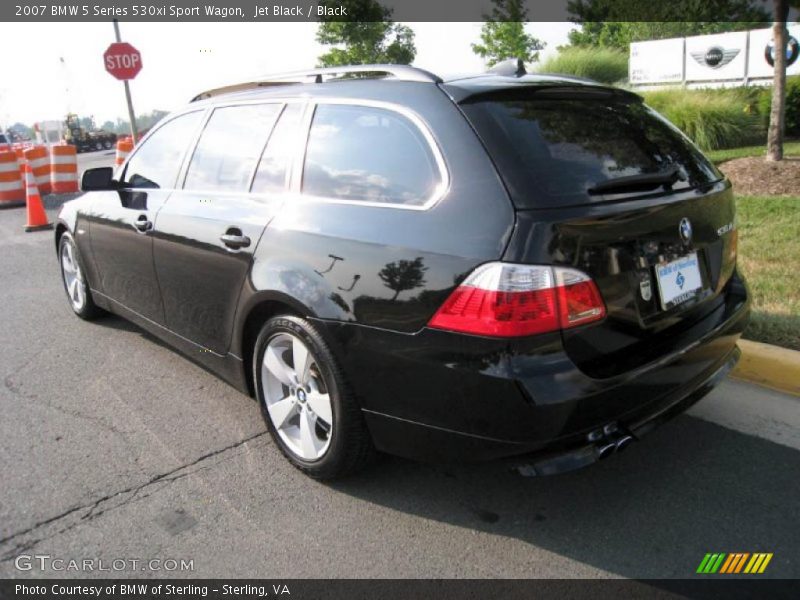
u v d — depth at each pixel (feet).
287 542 9.11
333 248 9.36
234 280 11.05
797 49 42.80
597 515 9.46
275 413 10.84
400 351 8.50
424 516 9.57
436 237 8.30
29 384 14.25
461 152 8.48
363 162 9.63
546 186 8.05
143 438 11.90
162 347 16.20
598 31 81.97
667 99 39.06
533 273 7.61
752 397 12.55
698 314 9.64
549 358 7.70
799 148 32.50
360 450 9.68
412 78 9.61
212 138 12.75
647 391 8.37
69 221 17.15
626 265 8.25
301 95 11.04
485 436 8.05
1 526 9.55
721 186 10.33
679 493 9.85
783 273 17.22
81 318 18.44
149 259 13.50
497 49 67.46
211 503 9.98
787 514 9.30
